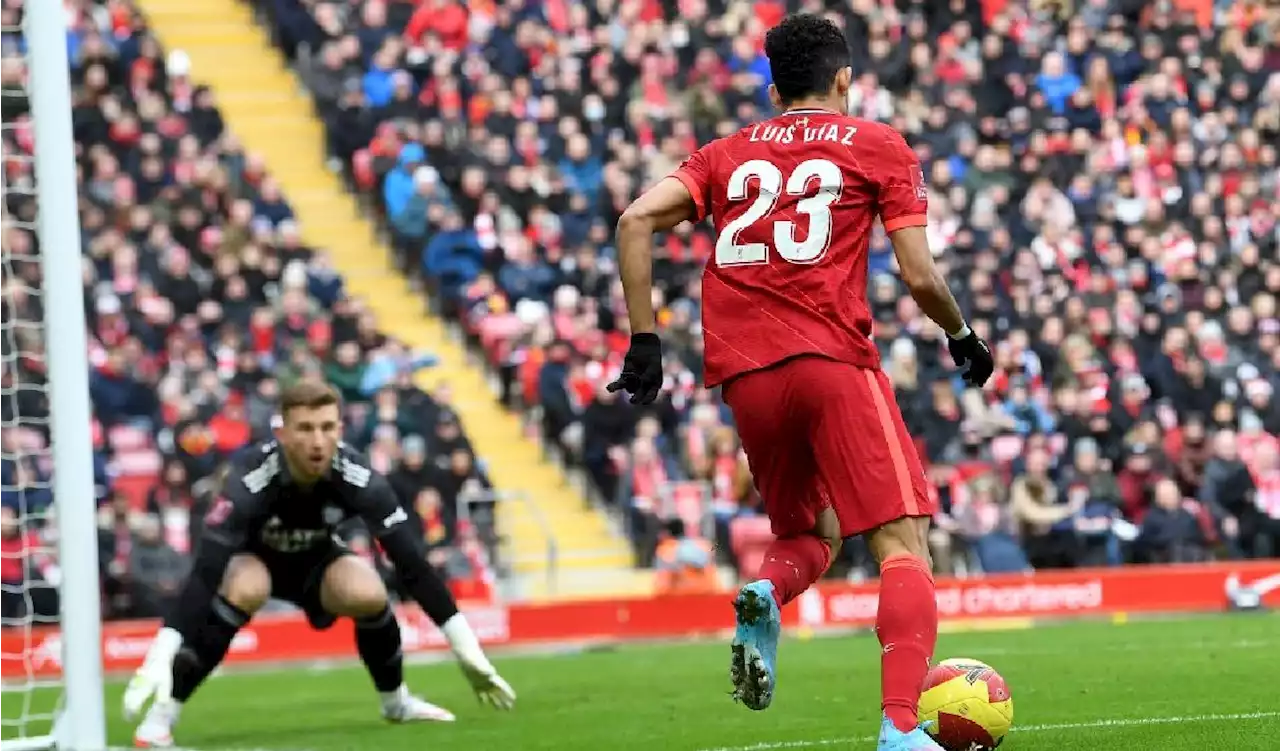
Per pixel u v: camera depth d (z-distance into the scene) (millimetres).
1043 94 36250
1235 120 37062
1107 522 27312
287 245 30922
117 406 27781
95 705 11586
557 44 36469
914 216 8656
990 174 34750
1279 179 36344
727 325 8789
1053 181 34906
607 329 30734
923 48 36812
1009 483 28266
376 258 32938
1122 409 29625
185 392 27922
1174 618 24516
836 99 9188
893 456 8453
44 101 11586
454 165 32938
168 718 13094
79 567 11555
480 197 32250
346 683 19547
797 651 20969
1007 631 23000
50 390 11539
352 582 13484
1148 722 11719
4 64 32250
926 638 8250
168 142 32281
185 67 34312
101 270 29750
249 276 30172
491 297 30797
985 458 28422
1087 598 25281
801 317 8625
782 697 14977
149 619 24391
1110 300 31938
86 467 11609
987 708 9164
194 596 12820
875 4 37688
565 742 12297
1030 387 30391
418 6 36844
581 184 33625
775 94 9281
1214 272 33562
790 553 9047
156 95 33344
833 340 8578
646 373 8859
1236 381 30859
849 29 36906
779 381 8602
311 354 28156
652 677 18156
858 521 8430
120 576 24406
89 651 11562
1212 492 27766
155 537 24734
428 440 26562
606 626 24531
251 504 12883
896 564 8422
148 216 31000
